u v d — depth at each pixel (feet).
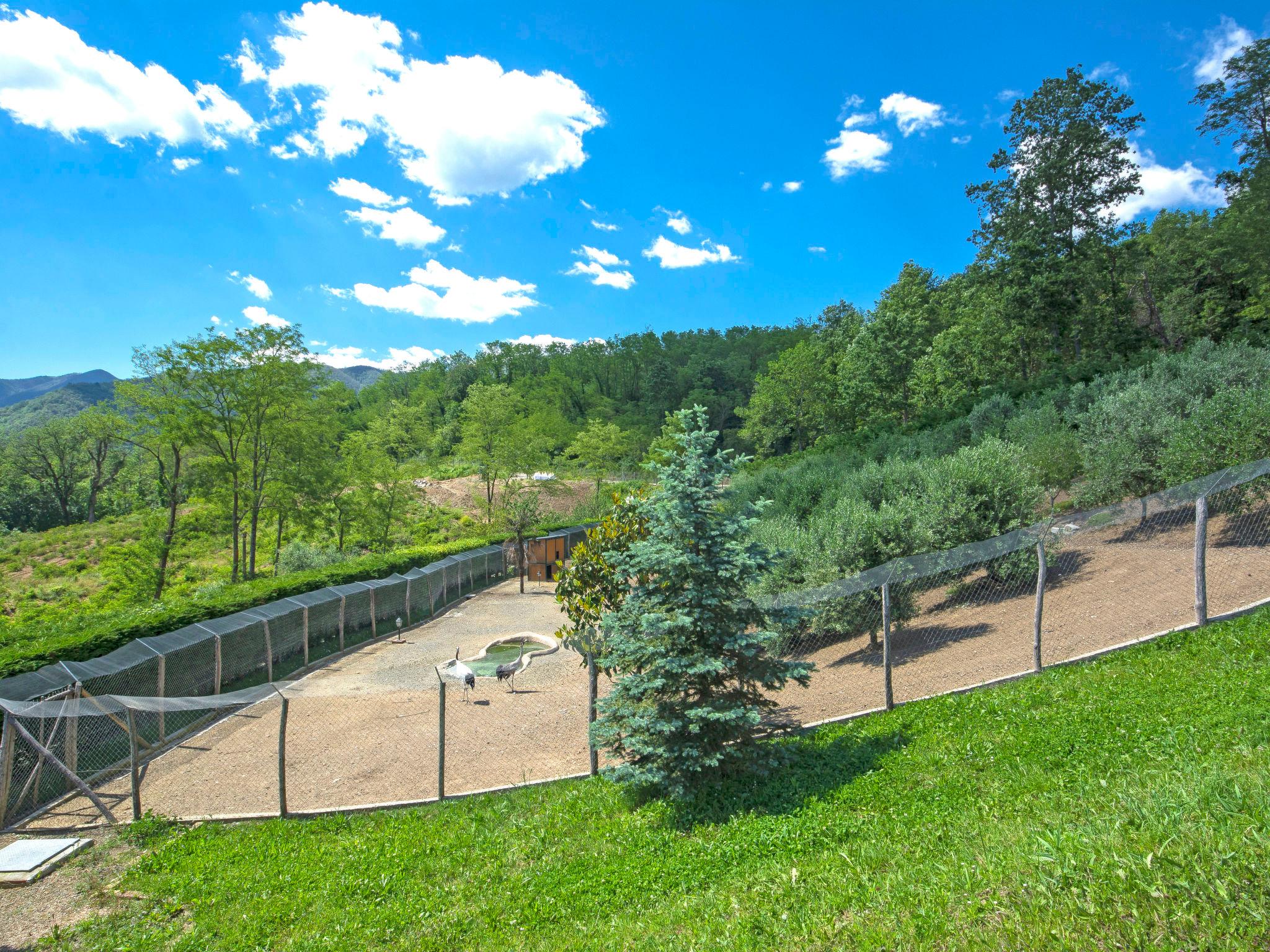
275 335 95.25
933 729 27.22
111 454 227.40
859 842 18.80
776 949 13.70
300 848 26.27
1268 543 36.86
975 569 44.14
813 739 29.25
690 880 19.40
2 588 127.65
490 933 18.84
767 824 21.54
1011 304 119.34
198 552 112.16
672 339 465.88
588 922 18.39
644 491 34.22
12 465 222.69
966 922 12.56
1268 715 20.24
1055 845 14.05
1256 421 39.19
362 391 485.15
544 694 46.32
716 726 25.20
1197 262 129.49
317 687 50.93
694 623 24.73
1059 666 30.99
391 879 22.88
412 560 84.02
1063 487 60.39
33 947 20.48
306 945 19.26
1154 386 57.98
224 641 47.55
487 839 25.61
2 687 31.24
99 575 136.26
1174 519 44.01
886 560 41.37
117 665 37.32
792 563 45.32
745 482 95.76
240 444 99.96
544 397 320.70
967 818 18.70
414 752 37.09
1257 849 12.16
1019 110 118.73
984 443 51.39
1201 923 10.77
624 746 26.12
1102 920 11.41
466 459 163.94
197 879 23.95
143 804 31.89
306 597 59.67
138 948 19.98
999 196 123.65
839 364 198.39
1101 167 115.34
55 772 32.55
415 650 63.16
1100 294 133.59
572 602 33.04
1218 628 29.60
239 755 38.19
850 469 91.04
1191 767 17.10
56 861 26.07
